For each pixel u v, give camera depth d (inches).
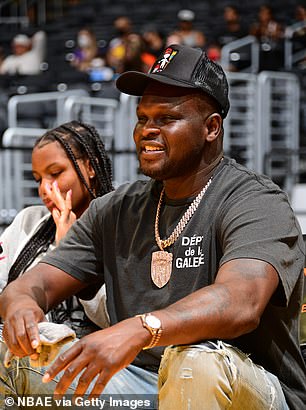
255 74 251.1
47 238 91.0
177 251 69.5
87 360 55.9
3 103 268.4
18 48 377.1
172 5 442.3
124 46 339.6
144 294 70.9
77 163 92.1
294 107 245.6
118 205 75.4
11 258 93.0
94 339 56.3
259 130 224.8
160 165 69.3
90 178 94.0
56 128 94.3
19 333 63.4
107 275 74.7
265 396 61.4
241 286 60.1
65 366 56.5
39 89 303.6
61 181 91.4
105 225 75.5
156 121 69.4
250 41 303.0
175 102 68.9
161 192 72.6
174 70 69.7
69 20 446.6
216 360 57.8
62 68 365.7
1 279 90.2
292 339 68.8
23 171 206.8
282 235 64.9
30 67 372.5
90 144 93.6
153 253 70.7
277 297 64.2
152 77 69.2
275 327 68.0
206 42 371.9
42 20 463.5
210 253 68.3
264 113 225.9
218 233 68.0
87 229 76.7
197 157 69.9
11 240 94.1
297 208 216.8
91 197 93.3
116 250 73.8
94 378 61.2
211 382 57.4
